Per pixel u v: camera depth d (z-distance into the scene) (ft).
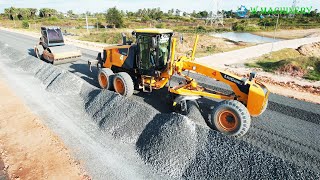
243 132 18.85
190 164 16.44
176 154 16.90
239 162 15.33
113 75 29.27
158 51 24.02
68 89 29.91
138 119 20.74
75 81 30.91
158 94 29.04
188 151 17.11
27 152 17.35
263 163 14.75
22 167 15.76
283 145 18.45
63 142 18.93
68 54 43.73
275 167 14.34
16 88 31.14
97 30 134.10
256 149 15.56
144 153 17.76
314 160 16.62
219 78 21.18
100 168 16.06
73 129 21.15
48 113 24.14
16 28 148.15
